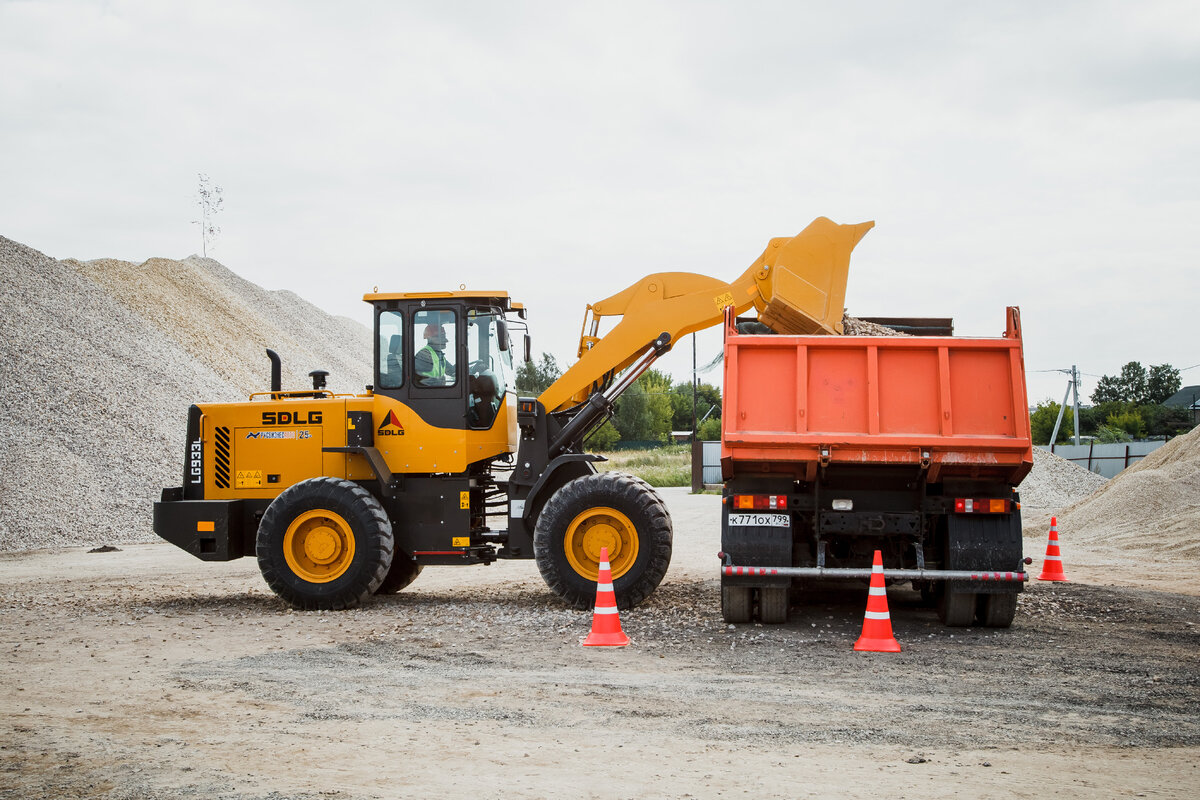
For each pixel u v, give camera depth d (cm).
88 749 490
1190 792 421
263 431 1055
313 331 4581
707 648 760
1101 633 825
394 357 1032
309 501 969
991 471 827
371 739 506
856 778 439
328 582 961
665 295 1073
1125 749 487
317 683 639
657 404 6744
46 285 2638
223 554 1025
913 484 857
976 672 670
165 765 462
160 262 3891
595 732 518
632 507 937
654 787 427
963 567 826
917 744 496
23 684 638
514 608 966
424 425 1020
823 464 824
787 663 702
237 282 4459
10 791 425
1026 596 1028
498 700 591
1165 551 1474
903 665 695
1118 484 1872
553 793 420
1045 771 451
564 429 1037
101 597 1078
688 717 550
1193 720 544
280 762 466
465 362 1021
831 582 1134
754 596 886
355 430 1012
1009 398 816
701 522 2131
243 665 698
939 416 821
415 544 1019
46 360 2219
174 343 2973
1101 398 8900
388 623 886
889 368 830
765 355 841
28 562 1452
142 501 1911
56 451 1920
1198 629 845
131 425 2167
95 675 665
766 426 835
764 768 455
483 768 456
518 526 1015
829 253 986
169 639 806
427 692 613
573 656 730
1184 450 2036
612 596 783
